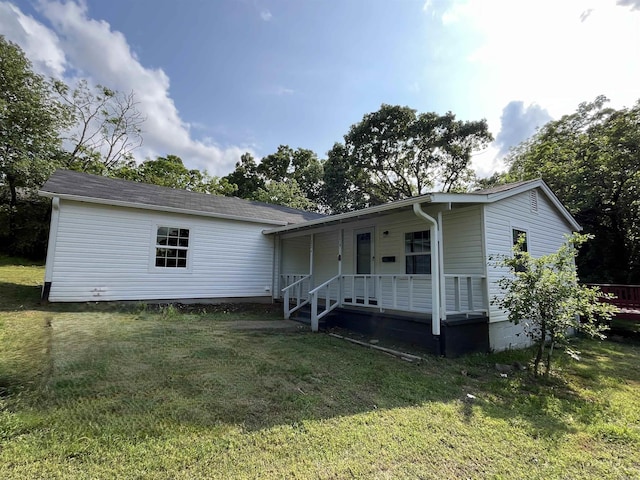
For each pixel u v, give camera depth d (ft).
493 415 10.78
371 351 18.07
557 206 28.94
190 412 9.52
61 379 11.28
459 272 22.06
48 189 25.71
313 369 14.26
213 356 15.20
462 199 19.25
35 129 58.44
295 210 49.78
